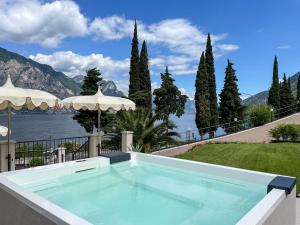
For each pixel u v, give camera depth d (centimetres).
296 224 415
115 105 788
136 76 1922
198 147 1273
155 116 1073
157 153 1223
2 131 568
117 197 449
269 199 300
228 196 443
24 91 541
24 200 300
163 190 480
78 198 439
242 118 2261
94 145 820
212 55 2167
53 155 808
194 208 404
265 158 934
